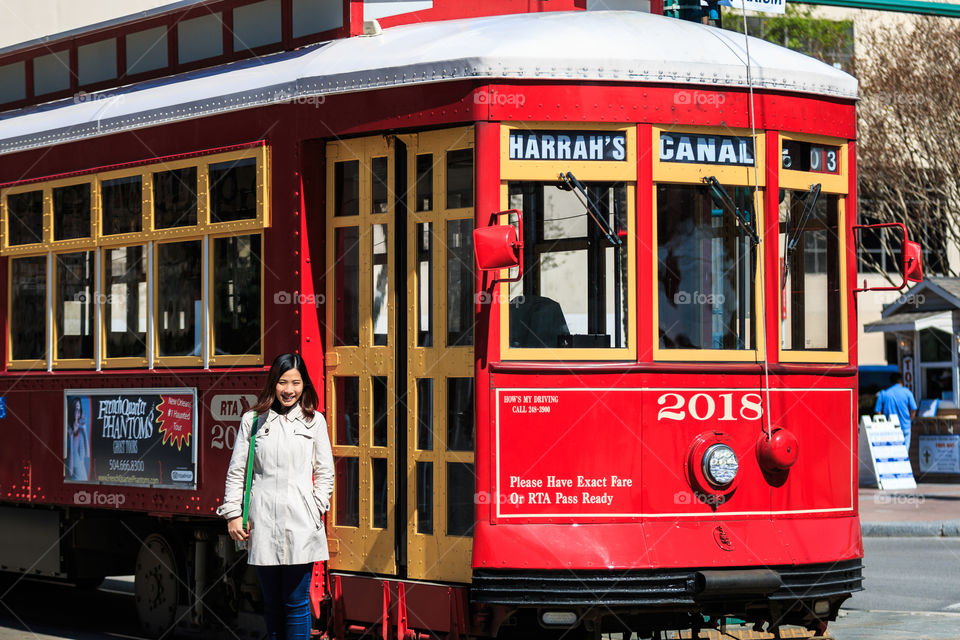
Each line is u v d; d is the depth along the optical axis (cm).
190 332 855
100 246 917
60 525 966
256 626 846
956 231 3005
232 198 825
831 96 790
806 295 783
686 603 720
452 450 736
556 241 733
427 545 745
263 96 808
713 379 746
